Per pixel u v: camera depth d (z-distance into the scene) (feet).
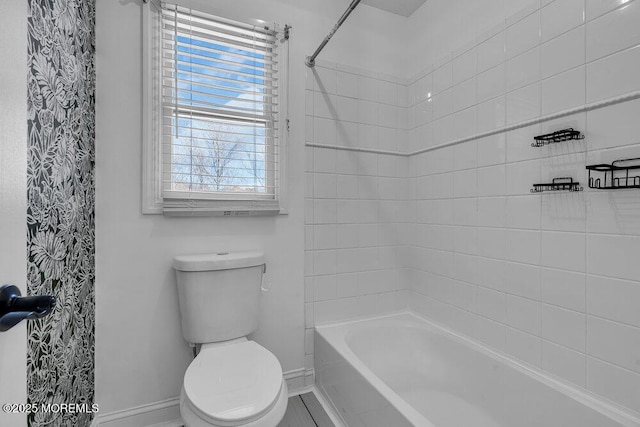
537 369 4.37
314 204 6.06
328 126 6.18
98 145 4.55
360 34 6.51
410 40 6.89
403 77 6.92
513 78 4.68
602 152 3.65
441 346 5.70
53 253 3.19
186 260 4.62
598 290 3.71
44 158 3.01
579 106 3.87
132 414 4.76
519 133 4.61
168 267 4.97
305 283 6.00
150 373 4.88
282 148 5.73
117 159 4.66
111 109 4.62
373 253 6.64
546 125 4.25
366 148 6.54
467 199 5.51
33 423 2.79
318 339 5.90
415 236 6.77
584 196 3.84
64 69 3.45
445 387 5.50
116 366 4.68
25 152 1.52
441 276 6.09
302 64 5.96
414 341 6.10
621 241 3.51
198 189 5.24
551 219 4.20
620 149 3.49
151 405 4.88
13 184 1.45
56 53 3.26
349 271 6.40
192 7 5.05
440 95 6.09
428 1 6.41
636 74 3.37
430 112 6.35
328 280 6.21
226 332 4.77
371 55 6.61
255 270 5.04
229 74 5.40
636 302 3.39
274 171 5.75
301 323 5.99
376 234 6.66
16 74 1.46
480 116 5.24
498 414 4.65
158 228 4.91
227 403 3.28
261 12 5.59
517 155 4.64
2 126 1.37
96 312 4.56
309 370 6.08
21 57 1.49
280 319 5.82
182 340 5.06
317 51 5.58
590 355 3.78
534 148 4.40
